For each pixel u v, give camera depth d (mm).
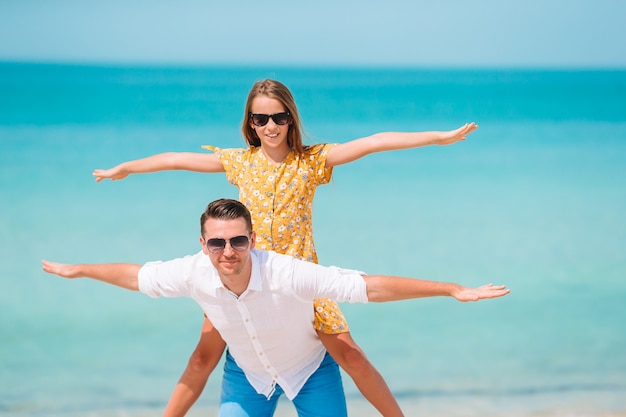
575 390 9211
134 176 20125
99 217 16906
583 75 100875
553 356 10336
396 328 11336
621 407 8641
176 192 18766
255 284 4359
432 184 21734
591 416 8383
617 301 12555
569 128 35750
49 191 19156
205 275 4410
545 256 15156
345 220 17406
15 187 19609
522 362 10141
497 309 12180
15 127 30750
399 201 19500
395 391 9266
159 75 80062
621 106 47188
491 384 9414
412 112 43625
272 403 5055
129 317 11617
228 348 5121
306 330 4785
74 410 8883
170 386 9523
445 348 10625
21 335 10992
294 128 5191
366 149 5098
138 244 15445
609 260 14914
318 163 5199
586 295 12875
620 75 100500
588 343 10773
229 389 5055
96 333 11062
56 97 43344
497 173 23906
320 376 5035
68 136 28703
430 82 76250
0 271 13539
